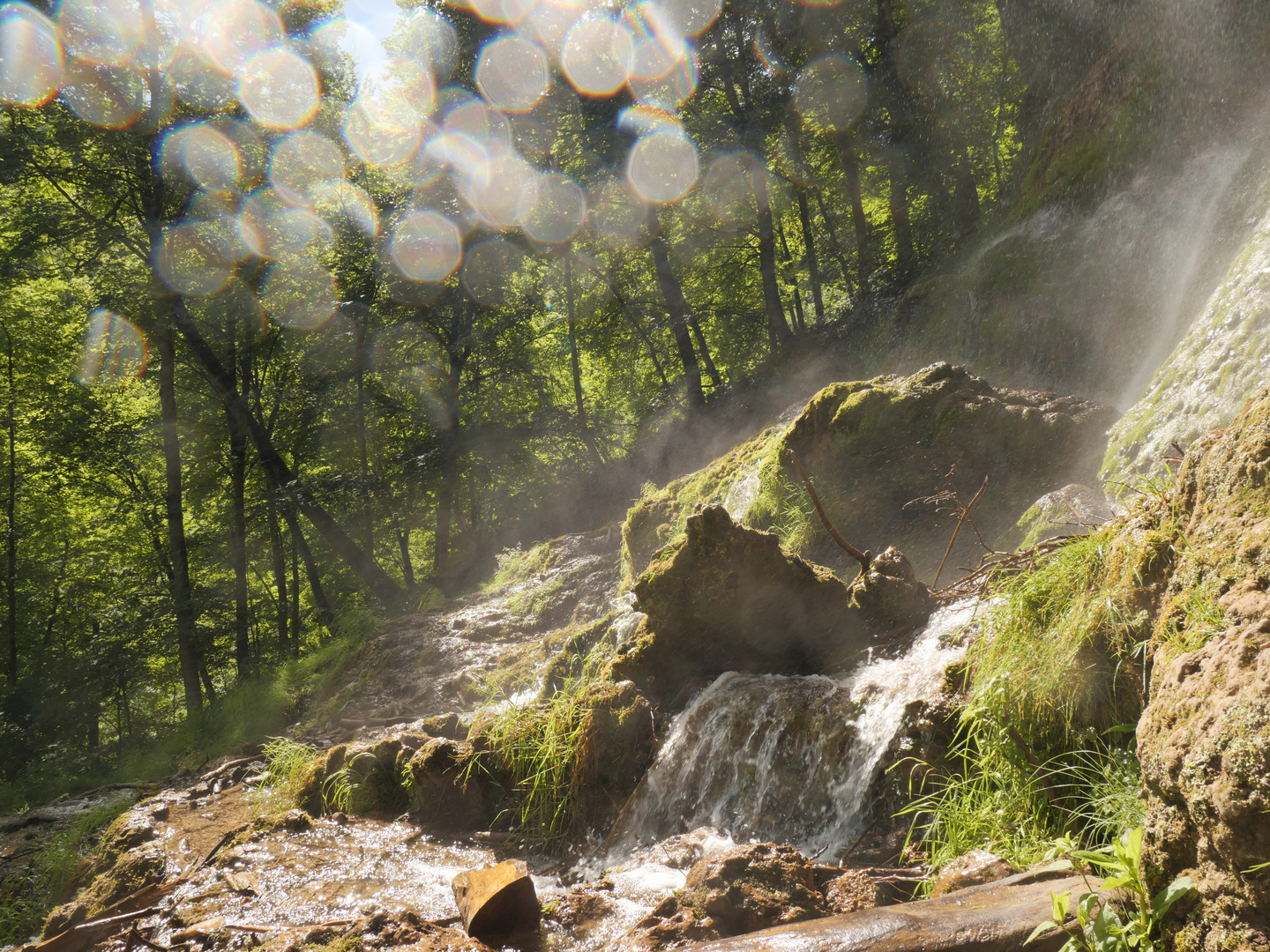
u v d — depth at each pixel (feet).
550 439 84.02
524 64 74.38
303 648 70.44
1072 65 45.83
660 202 74.02
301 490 68.08
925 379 25.20
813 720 14.35
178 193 62.59
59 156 61.72
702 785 15.11
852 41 67.97
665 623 17.19
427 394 79.71
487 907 9.87
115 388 72.33
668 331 87.76
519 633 39.17
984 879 9.18
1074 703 10.83
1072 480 22.17
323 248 72.28
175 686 85.92
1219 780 6.09
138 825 18.63
